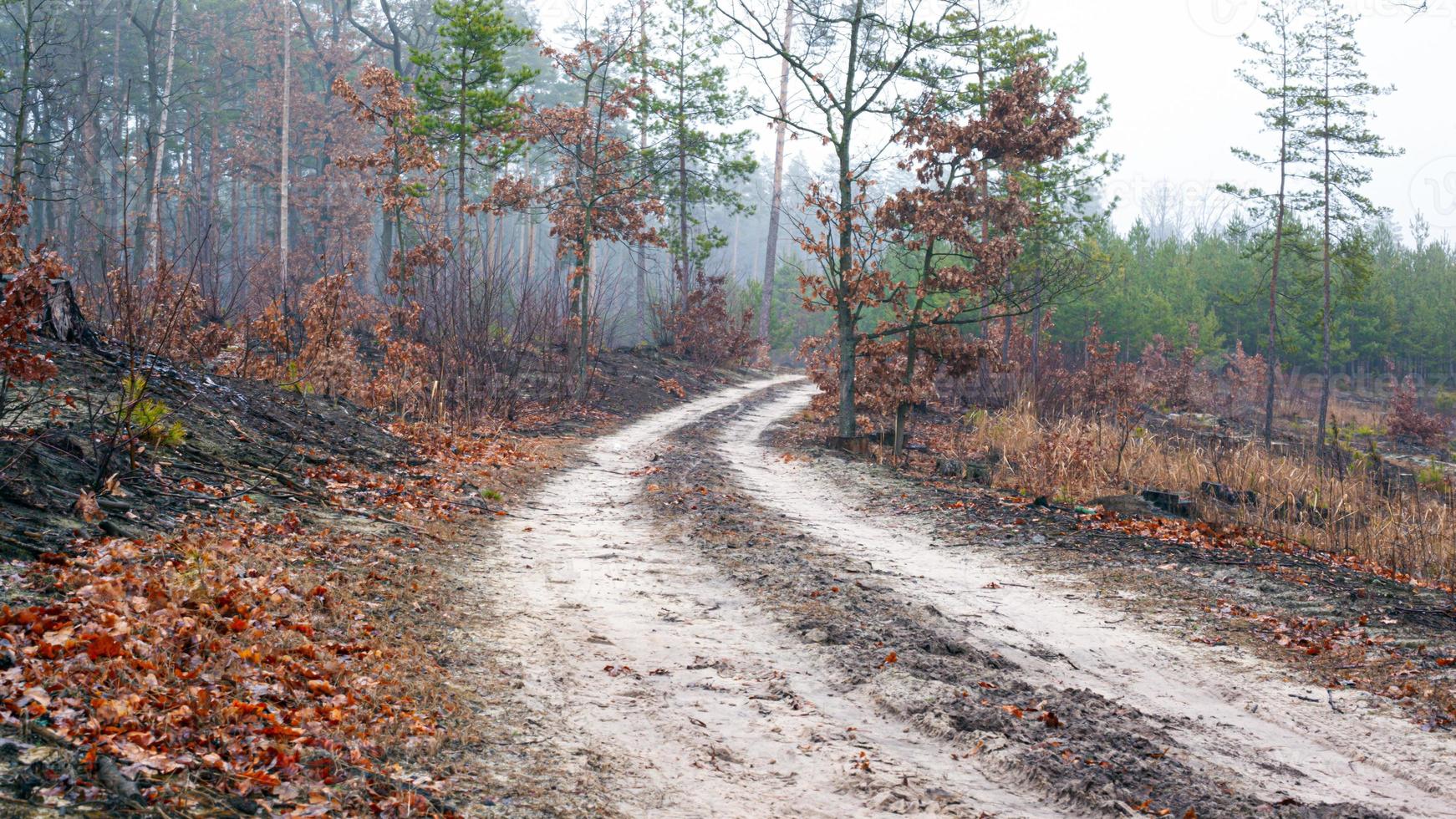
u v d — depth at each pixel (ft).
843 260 81.87
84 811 12.01
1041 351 134.62
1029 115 75.77
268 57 193.26
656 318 161.99
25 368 25.77
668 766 17.71
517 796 15.57
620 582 32.94
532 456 62.39
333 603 24.13
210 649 18.56
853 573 35.12
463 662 22.26
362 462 45.80
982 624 29.12
